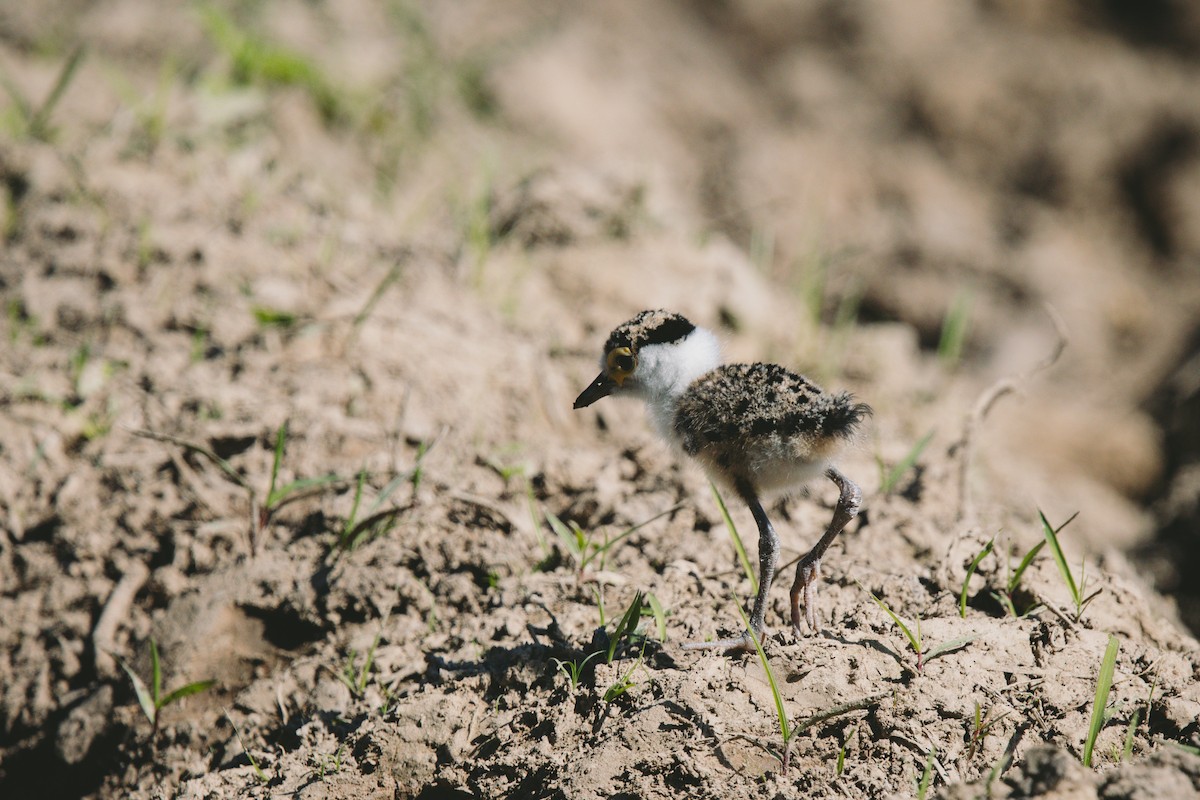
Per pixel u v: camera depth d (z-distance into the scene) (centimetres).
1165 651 822
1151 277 2203
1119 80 2381
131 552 1032
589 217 1558
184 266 1335
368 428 1146
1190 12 2523
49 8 2023
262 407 1156
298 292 1329
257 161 1583
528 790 762
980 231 2195
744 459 822
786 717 759
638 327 928
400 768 795
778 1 2536
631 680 802
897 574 906
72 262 1333
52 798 913
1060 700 771
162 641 951
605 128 2186
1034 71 2394
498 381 1256
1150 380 2005
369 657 885
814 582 839
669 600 900
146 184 1463
